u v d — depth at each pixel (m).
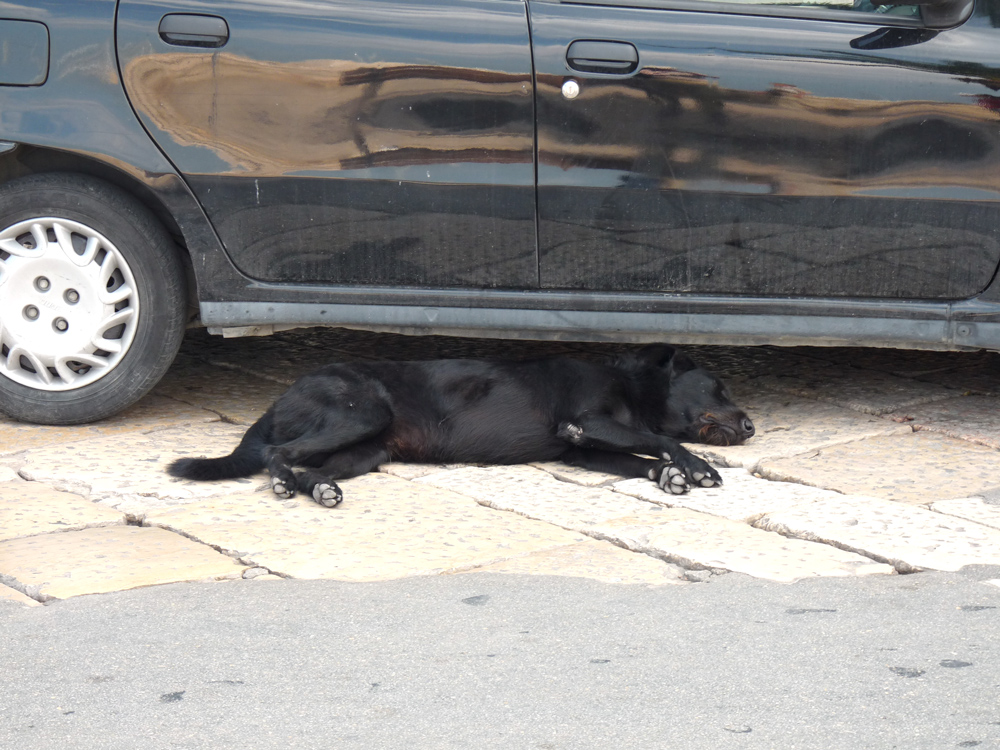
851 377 6.92
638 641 5.39
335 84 6.21
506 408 6.34
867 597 5.54
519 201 6.26
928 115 6.20
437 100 6.21
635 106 6.20
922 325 6.30
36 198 6.29
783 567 5.68
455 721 5.16
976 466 6.20
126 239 6.32
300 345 7.23
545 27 6.20
